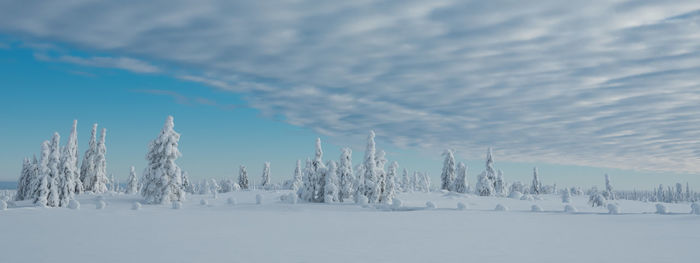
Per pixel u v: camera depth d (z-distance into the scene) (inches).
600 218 1056.8
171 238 668.1
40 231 761.0
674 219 970.7
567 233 735.7
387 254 516.7
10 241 626.2
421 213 1270.9
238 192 2859.3
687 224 859.4
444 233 745.0
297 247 572.1
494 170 3223.4
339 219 1074.7
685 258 483.8
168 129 1975.9
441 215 1184.8
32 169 2150.6
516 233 740.7
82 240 639.1
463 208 1441.9
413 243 613.0
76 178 2556.6
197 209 1621.6
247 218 1093.8
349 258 490.6
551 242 620.1
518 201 2225.6
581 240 639.8
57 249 550.0
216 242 621.9
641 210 1812.3
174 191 1967.3
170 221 988.6
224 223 945.5
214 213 1274.6
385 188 2174.0
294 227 857.5
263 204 1868.8
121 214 1208.2
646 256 497.4
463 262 465.7
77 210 1379.2
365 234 730.2
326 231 782.5
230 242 622.8
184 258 486.6
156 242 620.1
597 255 506.0
